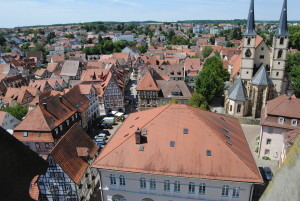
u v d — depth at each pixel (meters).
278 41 66.56
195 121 35.34
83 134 45.28
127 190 35.12
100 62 131.88
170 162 32.50
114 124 75.31
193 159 32.22
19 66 155.75
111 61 128.00
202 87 82.00
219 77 87.00
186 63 112.50
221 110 79.88
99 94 82.25
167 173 31.77
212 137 33.53
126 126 42.12
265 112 52.94
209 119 37.97
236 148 33.97
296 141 4.89
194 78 108.75
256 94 68.19
